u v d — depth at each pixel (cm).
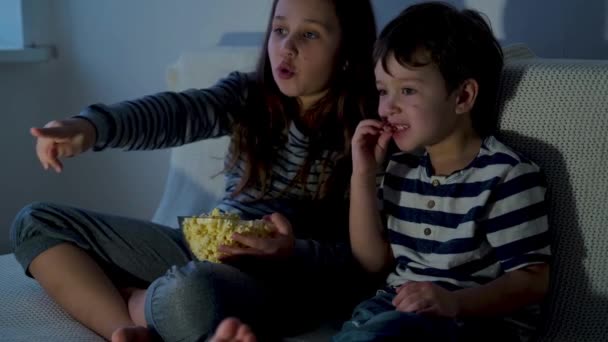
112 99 213
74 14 213
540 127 120
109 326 117
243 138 140
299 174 137
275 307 117
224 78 149
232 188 143
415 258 121
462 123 120
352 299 133
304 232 138
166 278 108
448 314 105
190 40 197
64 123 117
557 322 119
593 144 116
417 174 124
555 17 152
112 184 218
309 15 133
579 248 117
